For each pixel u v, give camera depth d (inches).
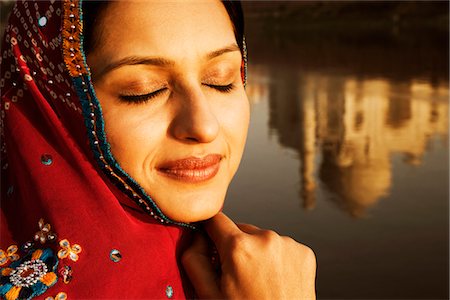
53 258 51.9
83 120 53.7
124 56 49.8
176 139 51.4
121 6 50.1
